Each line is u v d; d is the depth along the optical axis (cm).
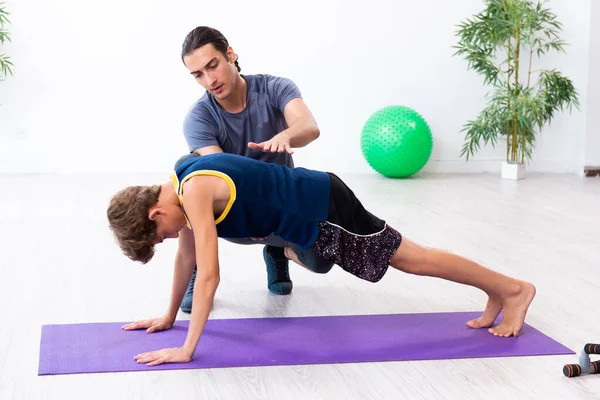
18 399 200
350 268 236
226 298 294
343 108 616
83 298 290
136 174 592
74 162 594
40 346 237
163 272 329
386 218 440
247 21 596
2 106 575
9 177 569
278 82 275
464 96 625
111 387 207
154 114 598
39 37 572
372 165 595
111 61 585
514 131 588
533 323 263
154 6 584
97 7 577
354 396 204
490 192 533
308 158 619
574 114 622
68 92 584
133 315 271
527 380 214
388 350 236
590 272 326
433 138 629
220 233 229
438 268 242
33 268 331
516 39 574
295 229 231
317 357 230
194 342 224
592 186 560
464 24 577
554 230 409
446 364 226
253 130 274
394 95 619
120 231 213
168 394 204
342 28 605
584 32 602
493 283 247
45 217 434
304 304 286
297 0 598
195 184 214
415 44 614
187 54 253
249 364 224
